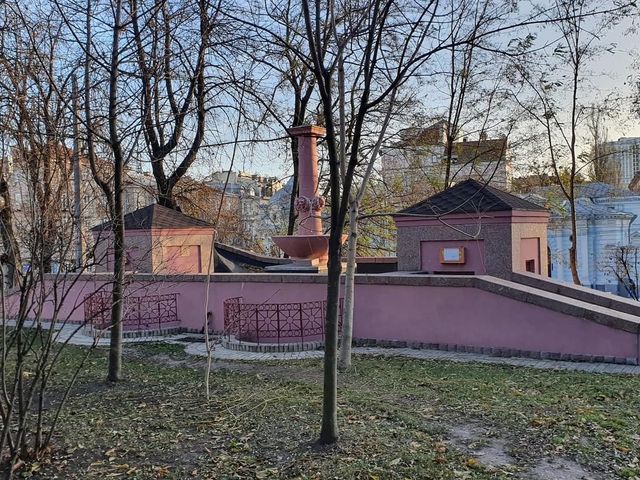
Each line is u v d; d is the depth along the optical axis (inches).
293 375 305.9
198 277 478.3
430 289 386.0
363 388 271.4
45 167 183.3
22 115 196.2
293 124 764.0
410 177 902.4
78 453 192.9
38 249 168.2
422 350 379.6
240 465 178.7
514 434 201.9
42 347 180.1
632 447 187.8
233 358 362.3
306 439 198.1
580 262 1032.2
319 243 524.7
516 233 460.1
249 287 456.1
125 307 421.1
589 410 226.8
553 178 752.3
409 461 177.8
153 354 379.9
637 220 1013.2
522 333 351.9
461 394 256.2
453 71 727.7
